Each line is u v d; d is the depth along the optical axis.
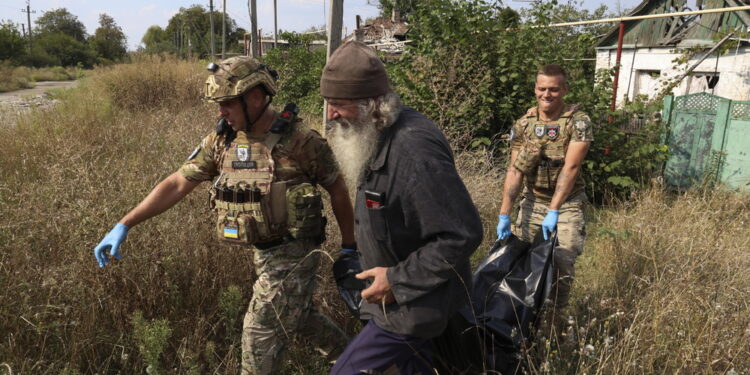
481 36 6.11
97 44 75.50
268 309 2.13
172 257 2.75
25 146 5.14
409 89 6.07
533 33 6.14
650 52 12.04
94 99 10.31
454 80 5.94
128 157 4.48
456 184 1.53
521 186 2.88
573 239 2.78
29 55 56.56
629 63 12.58
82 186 3.05
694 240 3.68
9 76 27.70
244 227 2.06
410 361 1.82
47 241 2.73
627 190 5.82
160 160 3.83
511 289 2.41
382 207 1.60
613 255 3.53
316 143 2.17
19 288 2.50
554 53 6.23
